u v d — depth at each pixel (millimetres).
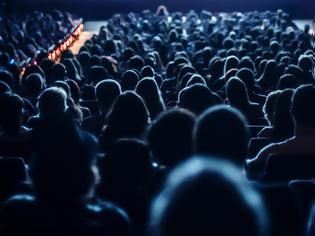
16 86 9633
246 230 1174
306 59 10211
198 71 11398
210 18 23453
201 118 2541
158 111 5957
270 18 22750
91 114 7723
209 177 1188
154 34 19828
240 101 6191
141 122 4105
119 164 2883
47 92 4859
